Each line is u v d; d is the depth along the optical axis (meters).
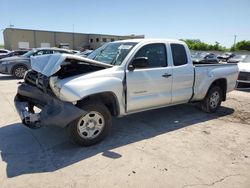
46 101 3.80
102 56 4.48
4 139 4.02
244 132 4.56
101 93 3.69
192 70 4.96
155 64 4.41
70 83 3.39
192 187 2.78
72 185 2.78
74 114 3.38
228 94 8.40
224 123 5.08
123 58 4.03
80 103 3.62
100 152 3.60
